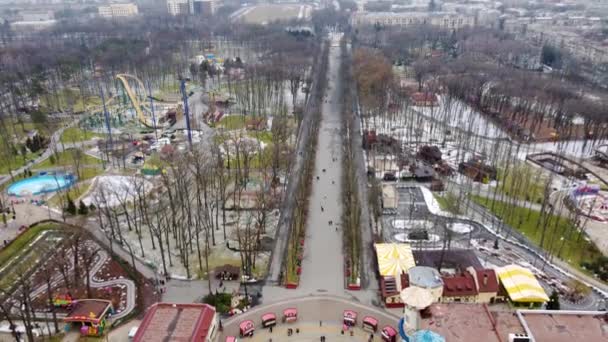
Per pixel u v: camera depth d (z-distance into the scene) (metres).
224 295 131.75
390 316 124.31
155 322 111.69
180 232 160.12
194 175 185.00
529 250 155.88
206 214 161.12
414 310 95.12
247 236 149.38
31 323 122.69
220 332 118.62
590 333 99.50
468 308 105.06
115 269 146.50
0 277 141.50
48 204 188.12
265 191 184.38
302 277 141.62
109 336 118.44
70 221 174.25
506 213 179.12
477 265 142.75
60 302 128.00
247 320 122.56
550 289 135.88
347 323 120.88
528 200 188.38
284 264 147.75
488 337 96.31
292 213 179.25
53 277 142.50
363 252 154.38
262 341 115.94
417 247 157.25
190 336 106.75
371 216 177.62
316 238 162.50
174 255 154.00
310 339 116.81
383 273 136.88
